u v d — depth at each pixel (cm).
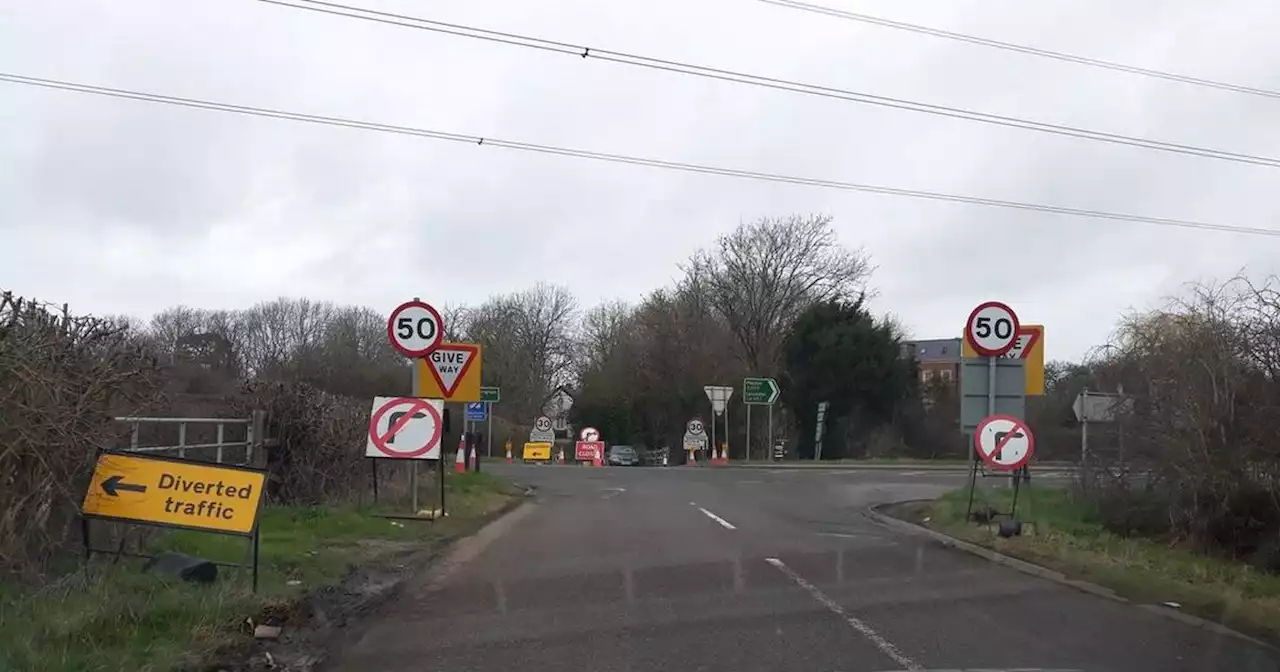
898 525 1748
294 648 754
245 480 884
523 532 1570
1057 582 1088
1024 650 760
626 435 6156
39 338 816
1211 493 1314
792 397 5550
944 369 8738
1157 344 1413
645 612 905
